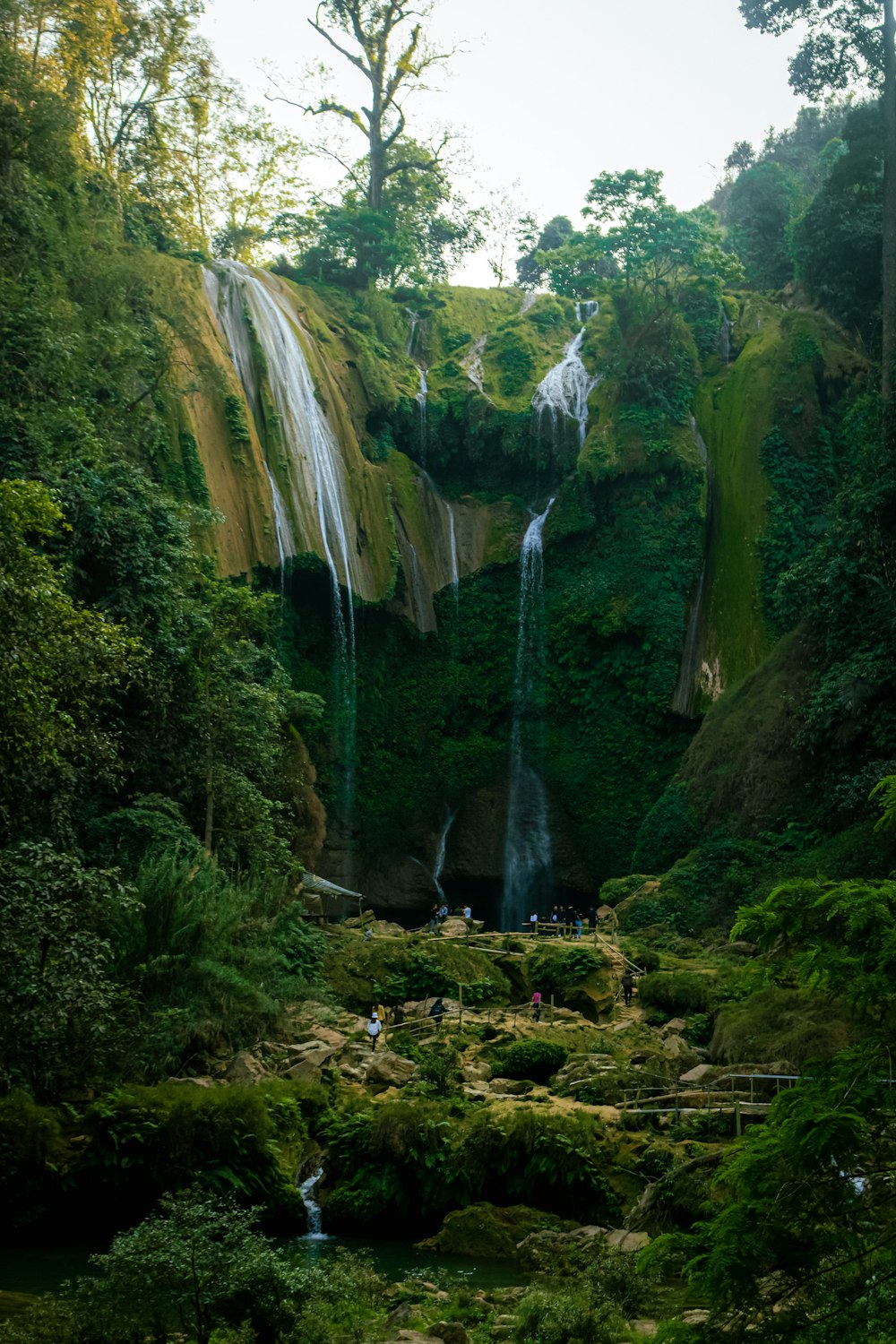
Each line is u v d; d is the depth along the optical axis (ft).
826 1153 15.29
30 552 48.26
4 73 88.89
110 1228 47.44
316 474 125.90
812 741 102.53
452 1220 47.52
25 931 48.08
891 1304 15.25
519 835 133.59
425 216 176.14
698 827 110.11
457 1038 72.02
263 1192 49.88
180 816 77.15
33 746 52.34
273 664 104.42
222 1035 63.26
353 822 127.34
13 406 77.66
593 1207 48.55
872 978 16.39
